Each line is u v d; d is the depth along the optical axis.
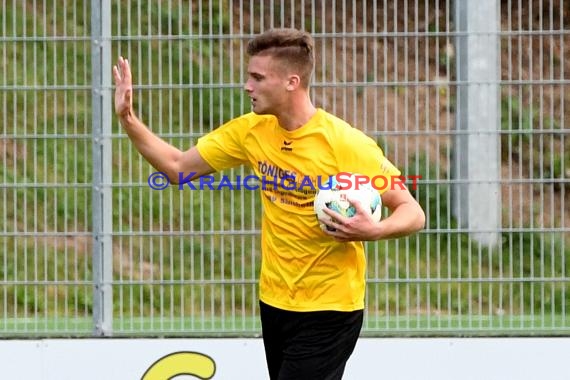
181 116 25.73
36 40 25.62
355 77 25.67
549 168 28.33
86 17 27.81
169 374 25.28
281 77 16.55
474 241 25.80
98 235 25.62
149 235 25.73
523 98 29.64
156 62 27.39
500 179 25.70
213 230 25.80
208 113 26.55
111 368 25.28
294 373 17.23
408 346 25.09
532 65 26.03
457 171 25.84
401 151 26.42
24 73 25.83
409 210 16.62
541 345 25.09
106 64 25.48
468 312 25.75
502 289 25.72
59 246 28.94
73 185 25.73
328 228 16.28
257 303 26.16
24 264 26.52
